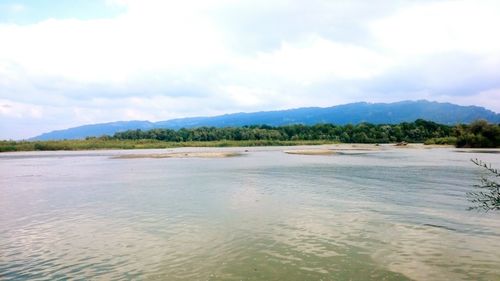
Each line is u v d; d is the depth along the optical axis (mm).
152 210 29500
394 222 24391
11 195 37781
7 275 16188
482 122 142750
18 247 20109
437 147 150000
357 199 33188
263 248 19297
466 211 27625
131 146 169000
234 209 29328
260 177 51438
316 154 108625
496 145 138250
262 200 33250
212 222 25047
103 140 190500
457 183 42719
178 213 28156
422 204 30531
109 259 18047
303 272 16031
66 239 21531
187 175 55188
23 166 73938
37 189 42000
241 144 193000
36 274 16266
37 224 25219
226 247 19578
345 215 26625
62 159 96438
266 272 16078
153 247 19812
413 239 20578
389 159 84750
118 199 34875
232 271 16250
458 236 21062
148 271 16406
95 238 21656
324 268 16453
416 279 15188
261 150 138625
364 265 16750
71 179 51594
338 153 113125
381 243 19891
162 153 120625
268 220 25344
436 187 39969
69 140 178000
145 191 39750
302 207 29766
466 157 87000
